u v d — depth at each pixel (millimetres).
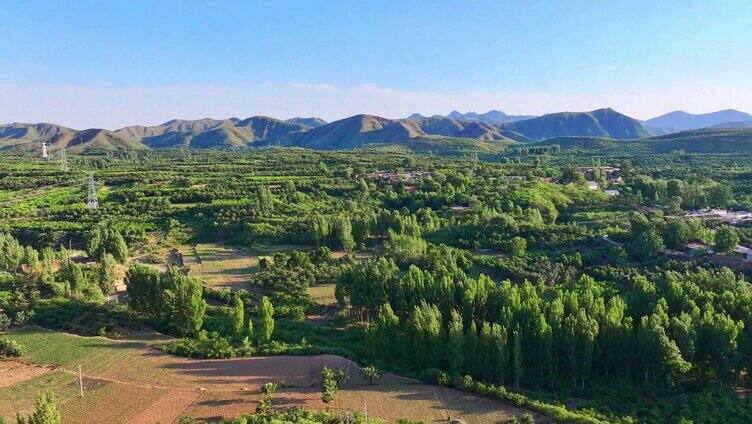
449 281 95688
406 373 80375
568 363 80188
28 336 92938
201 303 95812
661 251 133500
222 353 85500
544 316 82125
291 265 136125
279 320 105250
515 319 84250
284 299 115938
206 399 72438
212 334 94750
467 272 134000
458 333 81625
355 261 134250
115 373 80125
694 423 68438
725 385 79312
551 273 124562
